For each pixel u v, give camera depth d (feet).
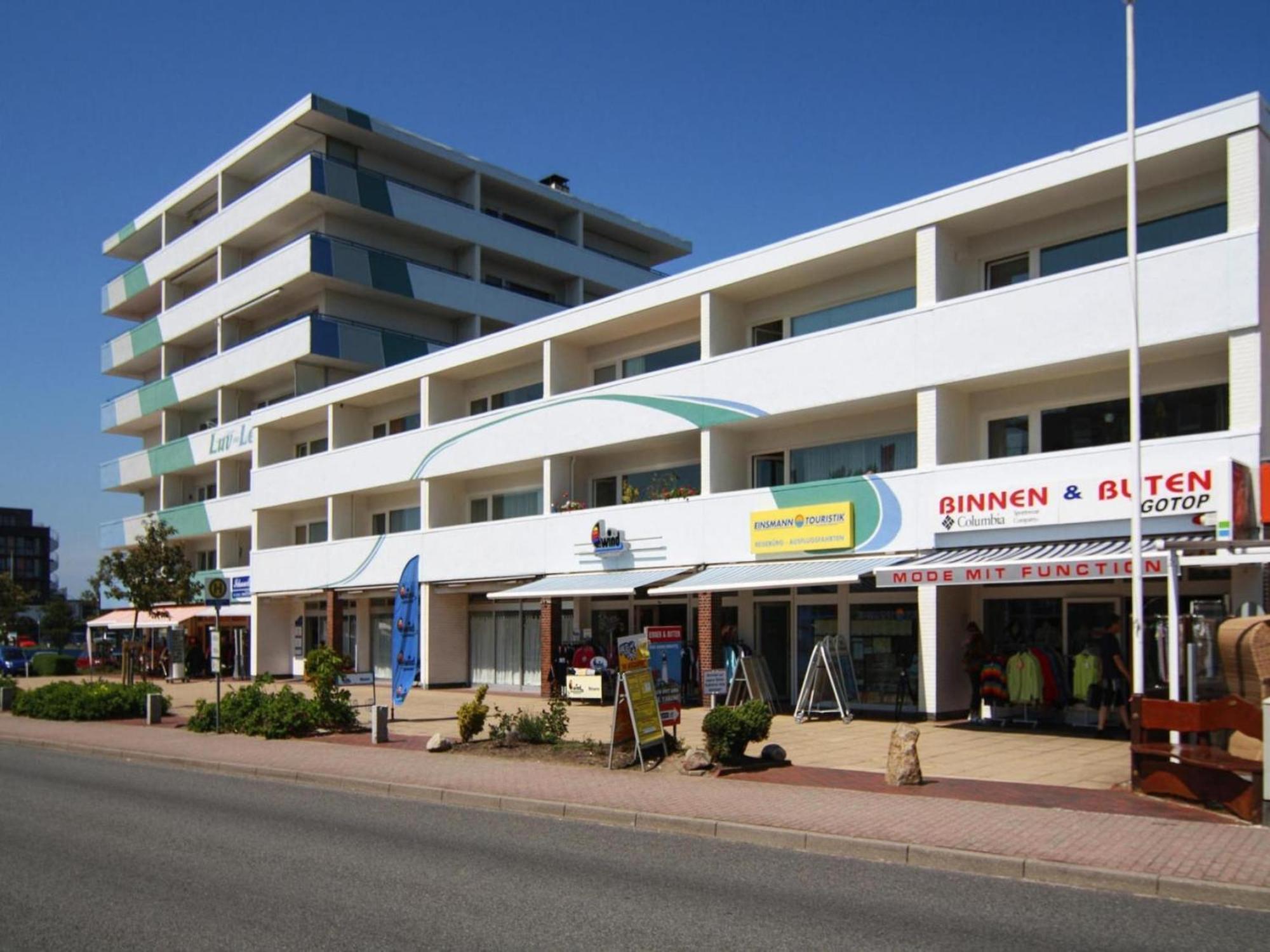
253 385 151.74
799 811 38.11
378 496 127.34
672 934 23.90
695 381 85.15
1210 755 37.29
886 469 76.89
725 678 64.28
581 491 100.68
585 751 53.83
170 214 169.17
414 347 143.33
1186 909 26.23
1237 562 49.93
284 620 140.67
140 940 23.62
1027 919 25.27
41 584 454.40
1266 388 57.11
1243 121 57.52
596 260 164.25
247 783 51.67
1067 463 62.69
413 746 61.26
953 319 68.95
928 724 65.41
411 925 24.70
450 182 153.58
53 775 54.95
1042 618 67.46
